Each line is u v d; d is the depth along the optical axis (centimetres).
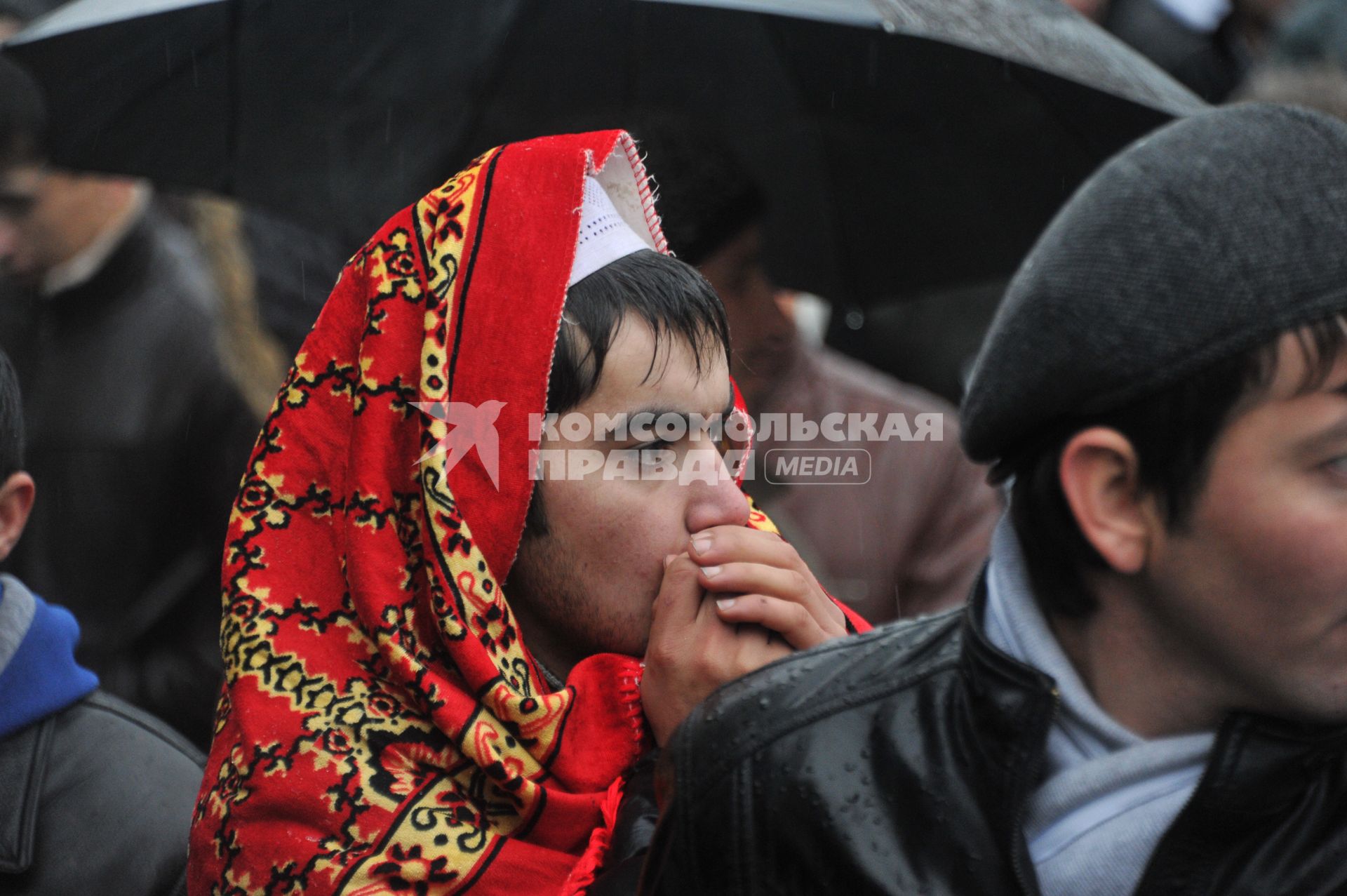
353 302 202
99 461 397
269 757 191
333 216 384
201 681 396
